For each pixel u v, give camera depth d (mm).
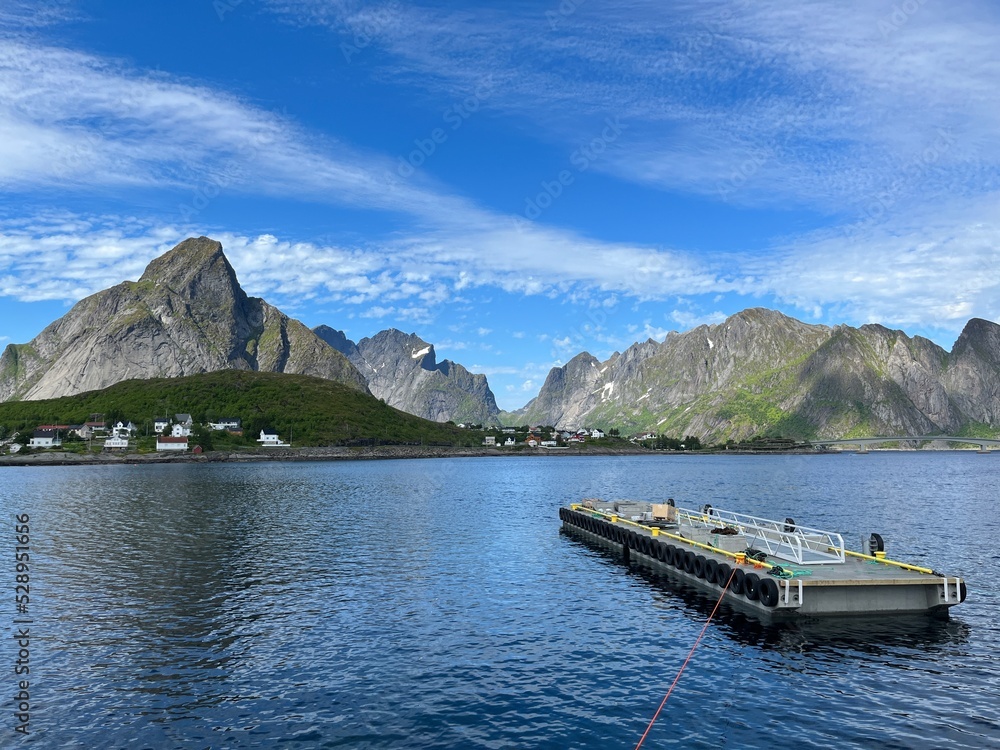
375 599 38625
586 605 37875
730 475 182000
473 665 28219
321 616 35031
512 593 40594
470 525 70688
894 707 23906
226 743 21312
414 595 39719
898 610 34656
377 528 67062
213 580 42906
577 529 66562
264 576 44219
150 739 21594
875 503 97125
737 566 38406
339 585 41875
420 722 22859
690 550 44656
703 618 34969
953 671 27234
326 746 21141
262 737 21734
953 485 138250
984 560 49906
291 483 130375
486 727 22500
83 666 27812
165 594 39281
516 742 21422
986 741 21328
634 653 29766
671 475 180750
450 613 35969
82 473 167000
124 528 65500
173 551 53000
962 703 24219
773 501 101250
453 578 44438
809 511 86188
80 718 23078
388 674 27203
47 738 21609
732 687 25844
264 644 30594
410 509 85625
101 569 46062
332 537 60844
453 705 24234
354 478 150250
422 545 57156
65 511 79812
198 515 76438
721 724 22672
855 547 54844
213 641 30969
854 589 34531
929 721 22781
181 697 24828
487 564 49375
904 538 61031
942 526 69812
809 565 38406
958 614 35031
